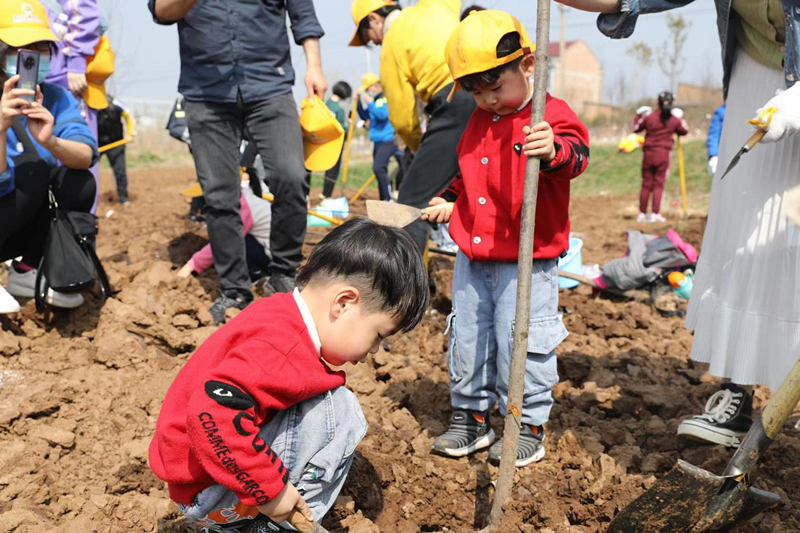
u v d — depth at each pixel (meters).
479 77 2.52
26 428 3.06
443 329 4.32
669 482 2.25
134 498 2.68
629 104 39.78
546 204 2.66
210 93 4.05
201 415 1.80
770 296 2.57
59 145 3.55
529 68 2.60
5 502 2.57
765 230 2.56
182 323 4.09
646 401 3.40
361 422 2.20
